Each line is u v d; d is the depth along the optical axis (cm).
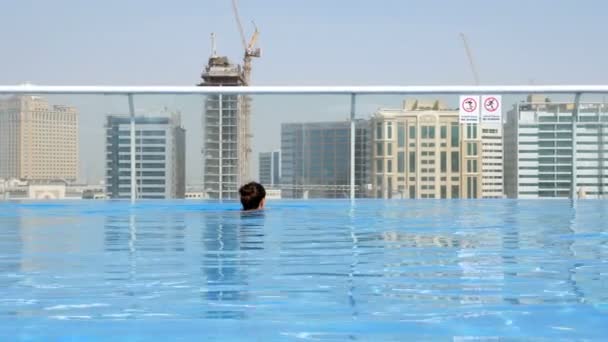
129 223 613
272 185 873
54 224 605
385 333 236
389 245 463
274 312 266
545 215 688
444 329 240
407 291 305
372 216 684
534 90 859
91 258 404
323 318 257
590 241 485
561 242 478
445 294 298
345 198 874
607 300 284
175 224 604
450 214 702
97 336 234
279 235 521
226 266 375
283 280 332
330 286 318
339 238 502
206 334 236
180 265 378
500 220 642
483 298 290
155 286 319
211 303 283
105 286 320
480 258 404
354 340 228
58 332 239
